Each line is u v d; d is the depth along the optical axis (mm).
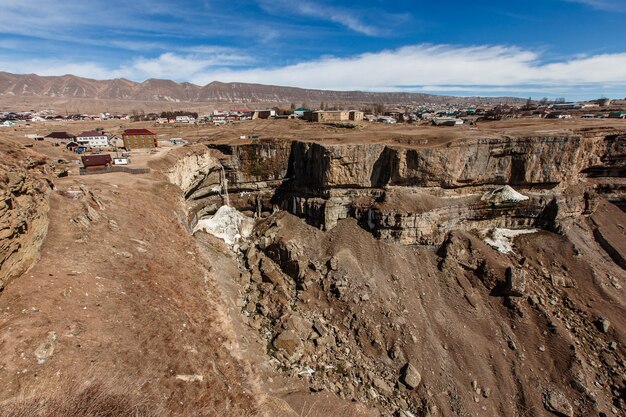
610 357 45281
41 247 25344
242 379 24516
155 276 29406
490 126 103688
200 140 92125
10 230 20734
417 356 45906
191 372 20703
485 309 53562
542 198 68312
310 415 31234
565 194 69562
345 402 35562
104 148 81188
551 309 52500
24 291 20891
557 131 77188
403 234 64438
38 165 34344
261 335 43438
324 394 35375
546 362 45656
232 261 60500
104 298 23422
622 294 55469
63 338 18672
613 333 48531
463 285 57094
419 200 67188
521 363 45875
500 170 68875
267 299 51312
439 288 57031
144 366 19312
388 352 46500
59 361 17156
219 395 20547
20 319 18734
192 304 28844
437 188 68750
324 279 57594
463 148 66438
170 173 60281
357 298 53531
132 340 20891
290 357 40188
